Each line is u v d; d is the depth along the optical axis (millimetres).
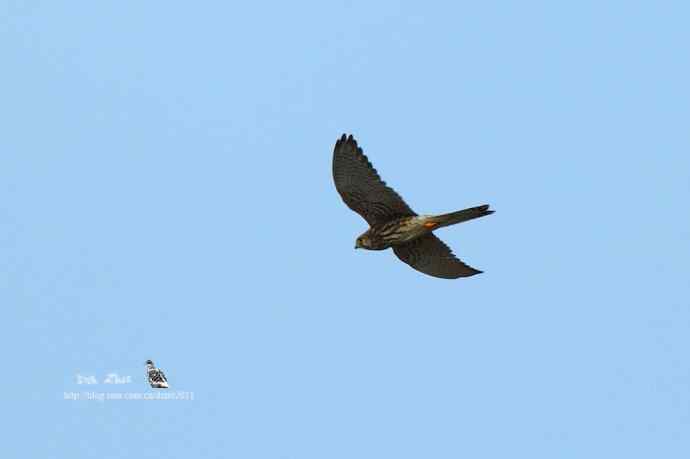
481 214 18844
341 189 19516
